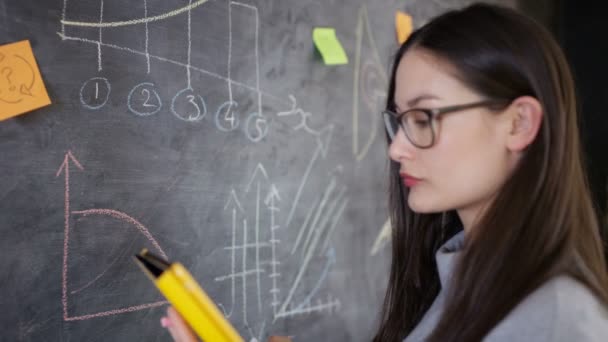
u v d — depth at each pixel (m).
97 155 0.90
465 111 0.59
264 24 1.16
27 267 0.83
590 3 2.12
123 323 0.94
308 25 1.26
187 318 0.48
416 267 0.83
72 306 0.88
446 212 0.82
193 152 1.03
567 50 2.19
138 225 0.95
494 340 0.54
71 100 0.87
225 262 1.09
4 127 0.81
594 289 0.53
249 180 1.14
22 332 0.82
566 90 0.59
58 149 0.86
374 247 1.44
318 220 1.29
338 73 1.34
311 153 1.27
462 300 0.59
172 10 0.99
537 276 0.54
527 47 0.58
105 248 0.91
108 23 0.91
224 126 1.08
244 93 1.12
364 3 1.40
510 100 0.59
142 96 0.96
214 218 1.07
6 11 0.81
